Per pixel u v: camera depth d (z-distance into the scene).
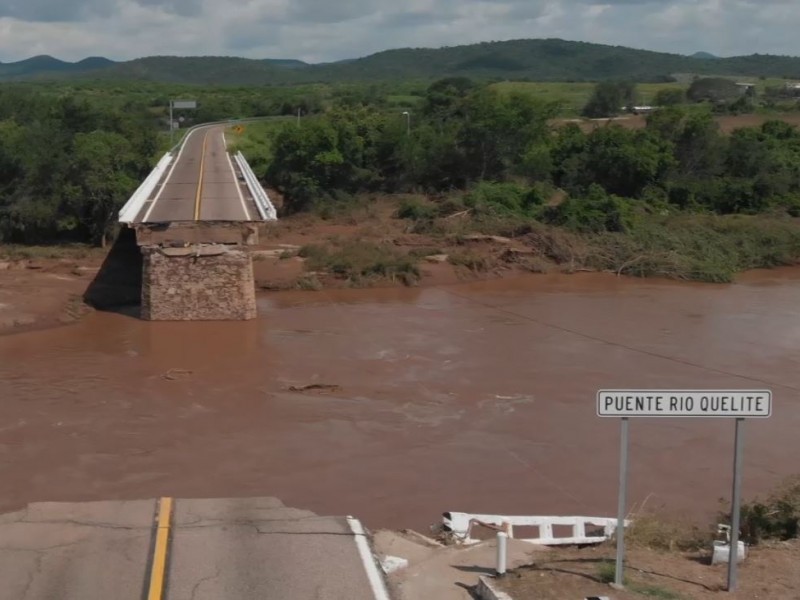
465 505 18.61
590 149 69.56
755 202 64.94
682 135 70.31
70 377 27.95
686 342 33.69
